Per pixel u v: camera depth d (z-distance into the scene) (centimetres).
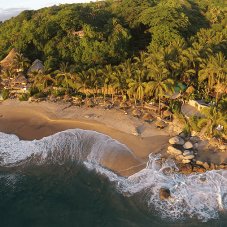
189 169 6066
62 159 6656
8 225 5316
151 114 7712
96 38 10331
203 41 9519
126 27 11450
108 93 8575
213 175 5966
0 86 9462
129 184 5953
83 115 7931
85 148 6806
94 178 6162
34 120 7931
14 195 5906
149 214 5384
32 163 6631
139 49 11019
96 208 5569
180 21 10744
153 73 7650
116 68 8438
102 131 7269
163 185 5828
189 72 8269
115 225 5244
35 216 5478
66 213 5509
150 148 6700
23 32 11250
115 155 6519
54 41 10550
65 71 8888
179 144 6688
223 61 7919
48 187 6047
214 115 6625
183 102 7944
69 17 11081
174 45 8975
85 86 8569
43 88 9050
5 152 6944
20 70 9681
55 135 7162
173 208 5444
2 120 8019
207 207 5444
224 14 12888
